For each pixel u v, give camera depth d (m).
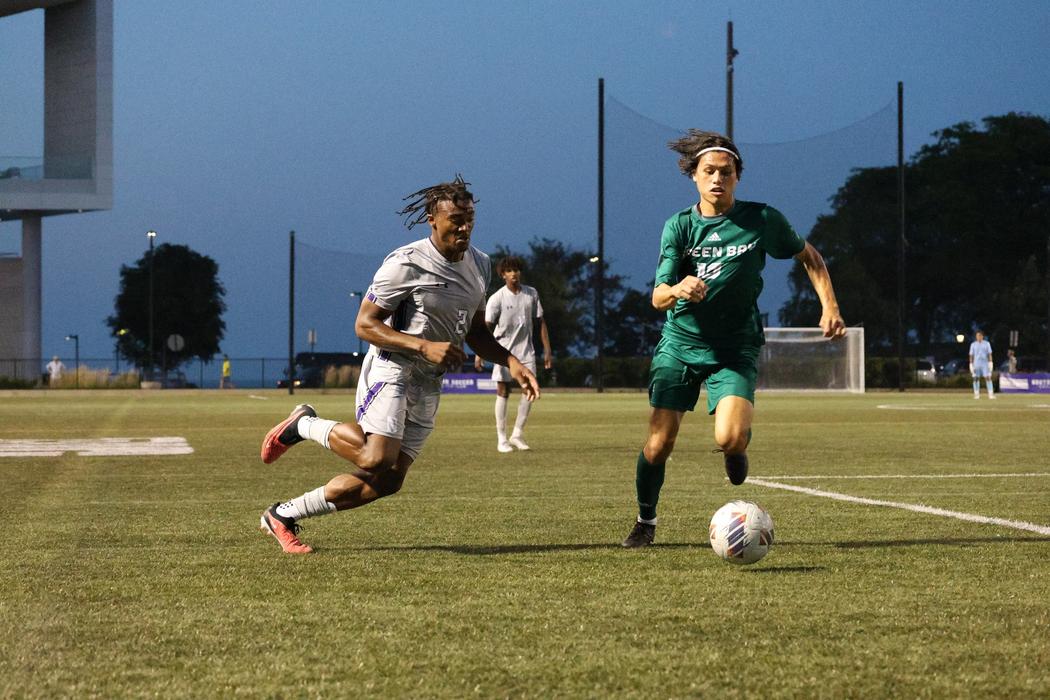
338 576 6.14
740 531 6.37
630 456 15.20
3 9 83.94
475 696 3.92
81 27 84.38
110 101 84.31
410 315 6.75
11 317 85.25
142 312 104.56
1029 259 88.38
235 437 19.50
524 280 68.81
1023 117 94.56
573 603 5.41
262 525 7.09
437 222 6.64
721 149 7.32
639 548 7.18
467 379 52.12
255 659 4.39
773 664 4.32
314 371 65.19
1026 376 54.31
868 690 3.98
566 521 8.55
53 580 6.02
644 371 61.38
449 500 9.97
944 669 4.25
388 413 6.71
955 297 91.31
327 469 13.18
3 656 4.43
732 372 7.26
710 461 14.34
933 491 10.78
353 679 4.12
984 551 7.04
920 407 33.19
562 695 3.93
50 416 28.34
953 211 90.75
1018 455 15.31
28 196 82.69
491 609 5.28
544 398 43.81
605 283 67.88
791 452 15.91
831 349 49.44
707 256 7.27
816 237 64.62
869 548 7.18
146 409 33.19
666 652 4.49
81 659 4.38
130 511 9.22
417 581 5.98
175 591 5.71
